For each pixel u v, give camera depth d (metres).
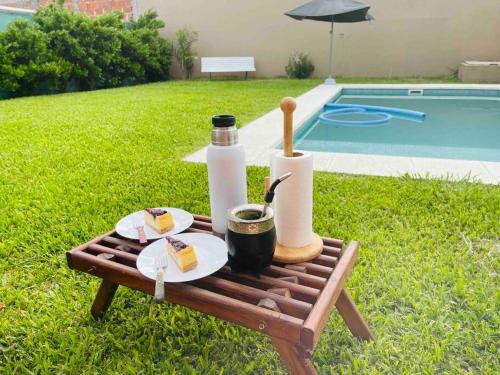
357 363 1.04
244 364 1.07
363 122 5.36
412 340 1.11
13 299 1.35
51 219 1.94
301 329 0.74
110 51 8.77
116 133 3.80
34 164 2.85
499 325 1.15
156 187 2.38
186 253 0.91
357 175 2.55
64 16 7.83
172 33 11.15
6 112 5.20
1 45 6.80
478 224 1.76
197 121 4.37
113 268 0.98
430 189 2.20
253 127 4.16
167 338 1.14
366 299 1.32
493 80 7.91
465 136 4.73
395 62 9.47
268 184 1.06
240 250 0.88
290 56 10.30
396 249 1.58
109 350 1.13
